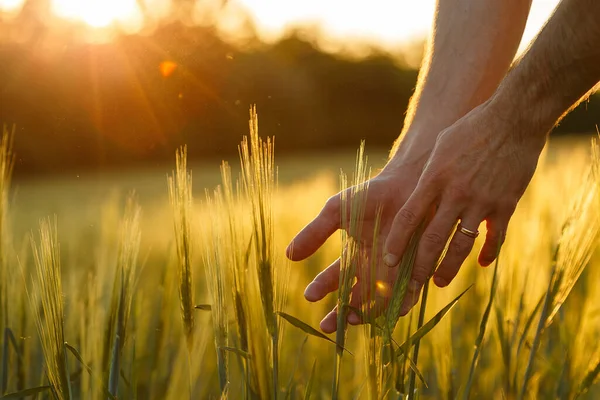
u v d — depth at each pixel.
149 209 3.19
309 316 1.40
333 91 18.55
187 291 0.84
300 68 18.23
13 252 1.01
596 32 0.76
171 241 1.03
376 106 18.88
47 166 10.45
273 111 17.56
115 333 0.85
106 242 1.20
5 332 0.97
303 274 1.65
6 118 9.40
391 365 0.76
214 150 12.01
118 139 10.84
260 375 0.77
